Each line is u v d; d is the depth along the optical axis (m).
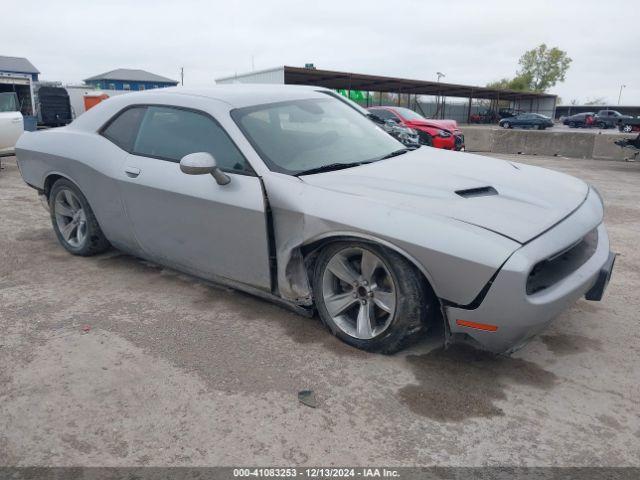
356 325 3.14
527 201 2.97
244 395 2.68
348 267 3.09
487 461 2.23
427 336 3.28
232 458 2.25
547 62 91.81
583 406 2.60
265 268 3.26
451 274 2.61
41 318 3.53
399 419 2.50
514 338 2.65
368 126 4.26
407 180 3.16
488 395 2.69
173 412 2.55
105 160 4.07
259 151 3.32
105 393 2.70
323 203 2.98
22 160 4.87
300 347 3.15
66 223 4.84
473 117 56.50
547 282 2.73
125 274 4.34
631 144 13.18
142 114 4.02
